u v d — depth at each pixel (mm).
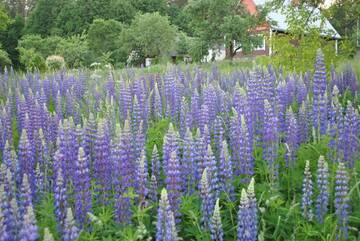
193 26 46844
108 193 4746
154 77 11492
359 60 16938
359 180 5016
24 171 4785
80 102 9352
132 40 57219
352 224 4574
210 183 4621
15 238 3547
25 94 9891
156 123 7379
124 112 7625
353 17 18312
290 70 13539
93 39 61312
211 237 3896
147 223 4371
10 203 3793
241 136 5180
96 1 87688
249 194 3973
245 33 43062
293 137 5680
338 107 6242
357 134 5633
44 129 6707
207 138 5527
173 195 4332
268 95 7027
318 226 4340
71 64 45344
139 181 4383
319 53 7988
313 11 15367
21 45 60469
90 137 5301
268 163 5230
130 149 4512
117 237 4086
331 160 5586
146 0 95750
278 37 14664
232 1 43656
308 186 4477
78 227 4055
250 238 3865
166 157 5047
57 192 4008
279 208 4418
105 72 15148
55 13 91375
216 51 46688
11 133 6285
